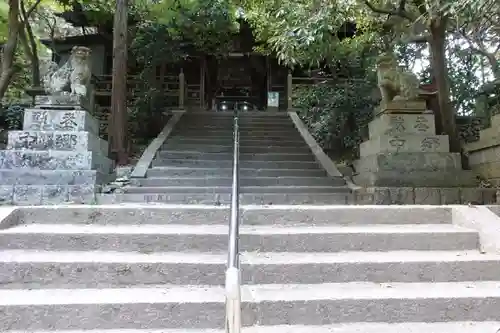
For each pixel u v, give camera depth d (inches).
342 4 260.5
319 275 117.6
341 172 366.9
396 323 104.0
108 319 99.3
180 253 127.3
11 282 111.7
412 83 284.0
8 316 97.3
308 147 407.5
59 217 143.7
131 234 128.1
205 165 365.1
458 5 196.9
